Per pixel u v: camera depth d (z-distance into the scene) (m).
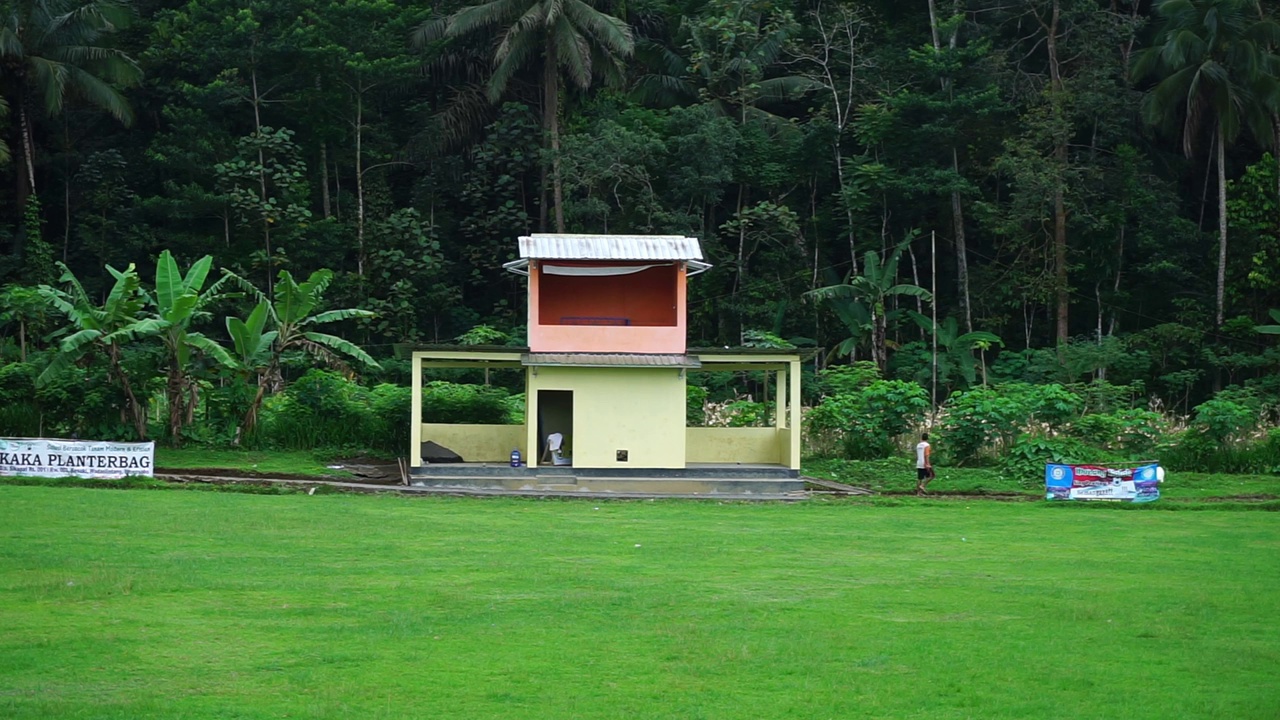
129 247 49.00
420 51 54.84
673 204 51.00
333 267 50.38
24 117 47.91
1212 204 55.72
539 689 10.69
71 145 53.34
